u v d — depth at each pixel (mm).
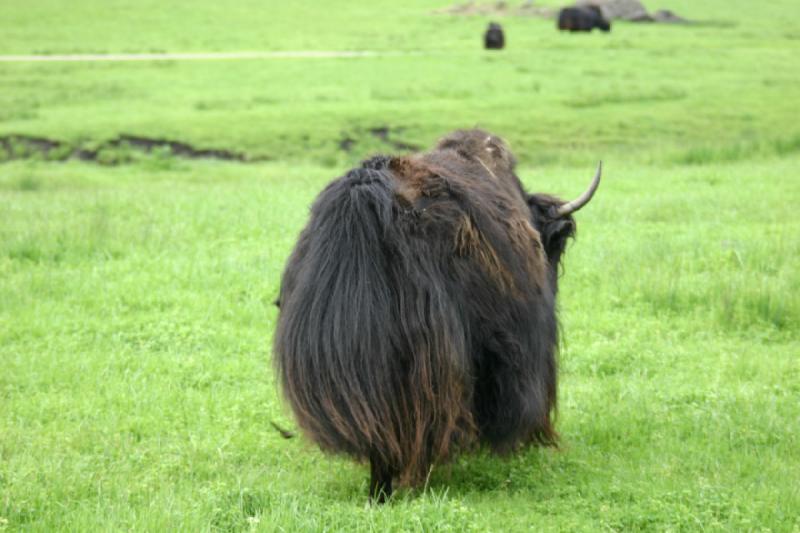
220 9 88250
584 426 11102
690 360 13352
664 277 16375
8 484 9086
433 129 38531
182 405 11703
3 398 11859
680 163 31484
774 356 13414
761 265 17094
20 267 17453
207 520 7984
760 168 28297
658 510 8227
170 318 14703
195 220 20406
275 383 9086
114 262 17562
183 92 47812
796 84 47656
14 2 86438
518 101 43094
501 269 8719
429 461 8383
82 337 14055
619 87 46281
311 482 9383
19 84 49906
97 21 78688
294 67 55500
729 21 80875
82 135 38000
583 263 17562
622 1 80750
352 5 93875
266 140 37531
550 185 25297
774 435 10570
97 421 11125
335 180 8555
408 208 8414
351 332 7852
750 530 7910
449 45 66125
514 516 8258
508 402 8844
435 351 8078
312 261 8148
